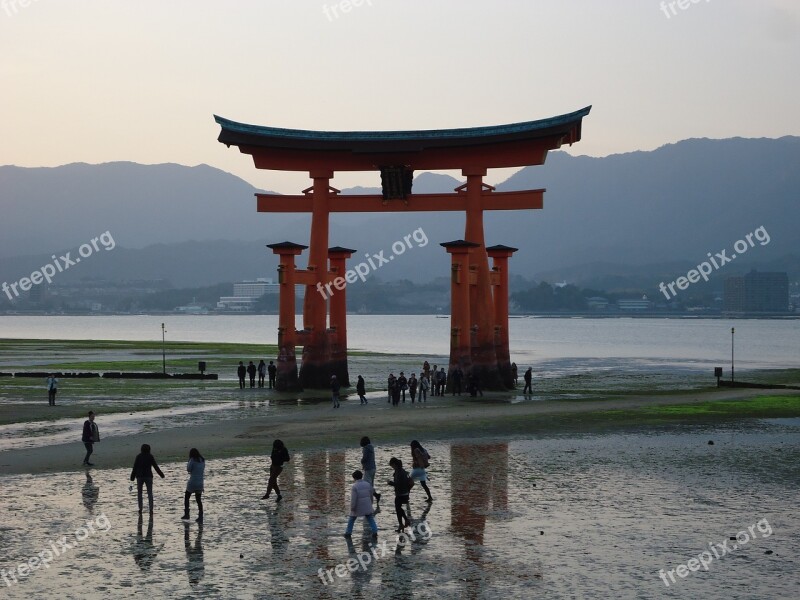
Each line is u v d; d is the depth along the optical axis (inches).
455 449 1477.6
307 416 1948.8
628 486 1159.6
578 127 2522.1
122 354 4699.8
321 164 2603.3
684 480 1200.8
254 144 2556.6
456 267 2466.8
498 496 1098.1
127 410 2079.2
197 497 980.6
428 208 2588.6
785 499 1080.2
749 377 3503.9
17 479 1205.7
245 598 721.0
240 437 1609.3
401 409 2105.1
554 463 1337.4
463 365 2498.8
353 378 3265.3
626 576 776.3
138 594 729.6
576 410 2071.9
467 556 837.2
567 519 977.5
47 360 4126.5
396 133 2559.1
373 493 923.4
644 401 2320.4
